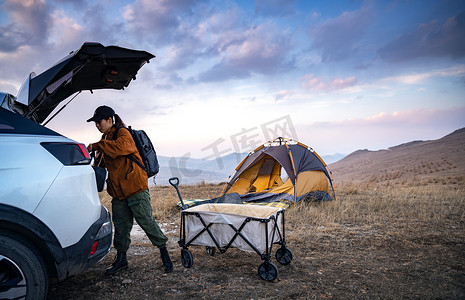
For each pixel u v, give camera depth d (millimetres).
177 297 3041
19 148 2475
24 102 2988
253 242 3564
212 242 3834
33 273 2363
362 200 9844
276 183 10039
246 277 3602
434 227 5996
